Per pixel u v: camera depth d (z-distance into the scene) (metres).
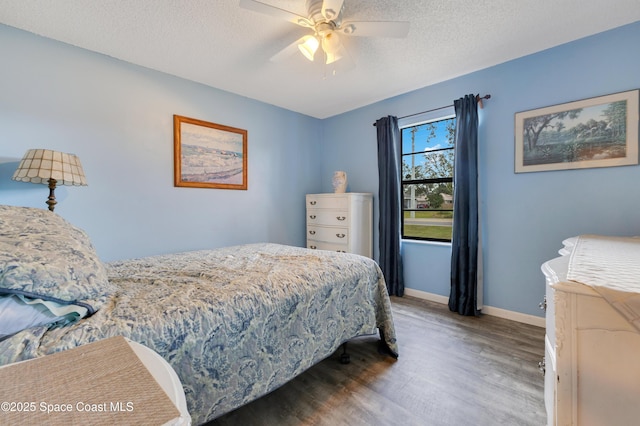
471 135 2.63
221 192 3.06
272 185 3.56
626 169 2.02
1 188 1.91
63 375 0.56
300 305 1.48
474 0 1.73
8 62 1.93
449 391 1.55
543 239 2.37
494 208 2.62
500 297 2.61
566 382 0.72
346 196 3.26
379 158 3.37
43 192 2.05
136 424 0.43
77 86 2.18
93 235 2.26
